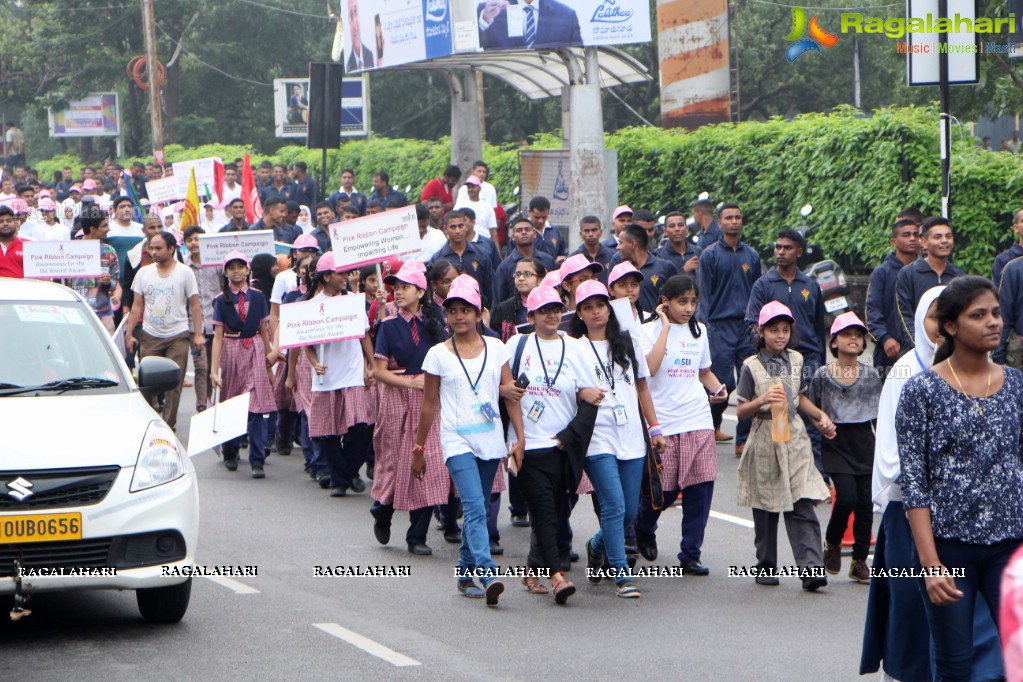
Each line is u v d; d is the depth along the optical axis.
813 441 23.98
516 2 46.62
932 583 11.70
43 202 44.44
